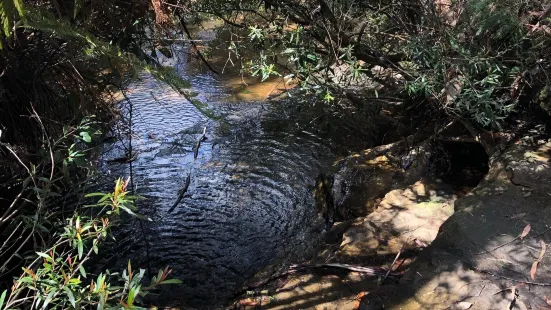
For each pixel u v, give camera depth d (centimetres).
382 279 296
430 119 487
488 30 382
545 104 400
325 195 457
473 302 254
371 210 409
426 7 384
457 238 300
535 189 338
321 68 370
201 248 409
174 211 455
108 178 484
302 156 546
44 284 162
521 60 380
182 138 581
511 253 283
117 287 165
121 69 367
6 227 267
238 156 548
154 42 321
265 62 388
